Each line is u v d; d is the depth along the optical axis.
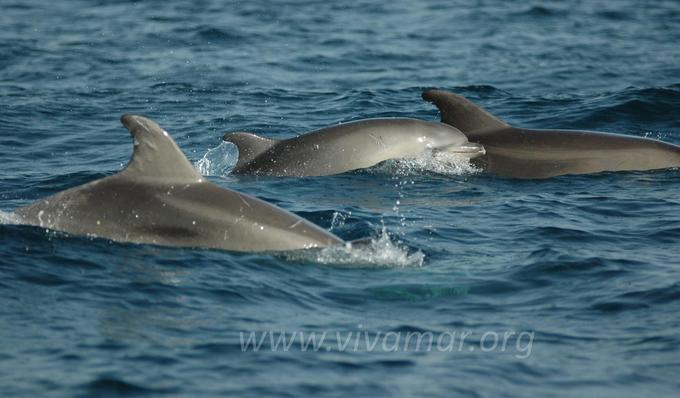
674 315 36.88
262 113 75.12
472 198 53.84
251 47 98.50
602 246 45.25
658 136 69.94
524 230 47.50
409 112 76.12
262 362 32.16
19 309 35.25
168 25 106.62
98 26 106.38
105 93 80.69
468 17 115.69
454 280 40.38
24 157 62.72
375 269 41.12
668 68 91.94
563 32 108.56
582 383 31.61
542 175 59.47
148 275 38.56
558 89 83.69
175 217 41.59
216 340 33.62
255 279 39.06
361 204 51.81
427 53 98.00
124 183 42.38
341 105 77.88
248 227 41.78
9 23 107.25
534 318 36.78
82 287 37.28
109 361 31.61
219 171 59.75
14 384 29.86
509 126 62.81
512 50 99.75
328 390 30.48
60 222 41.75
